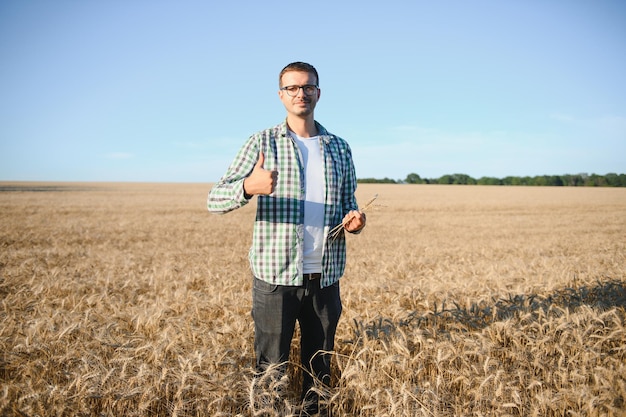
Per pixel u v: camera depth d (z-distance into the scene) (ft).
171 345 10.37
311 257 8.93
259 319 9.03
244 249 40.01
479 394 9.04
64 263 30.22
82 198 132.05
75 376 9.36
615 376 9.74
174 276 23.79
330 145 9.43
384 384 9.69
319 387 9.17
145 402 8.68
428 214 89.20
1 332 12.20
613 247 45.29
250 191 7.66
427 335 11.95
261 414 8.38
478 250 42.27
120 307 16.20
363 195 157.89
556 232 60.29
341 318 14.25
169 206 103.55
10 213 77.15
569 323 12.41
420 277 24.23
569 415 9.29
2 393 8.93
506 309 14.48
